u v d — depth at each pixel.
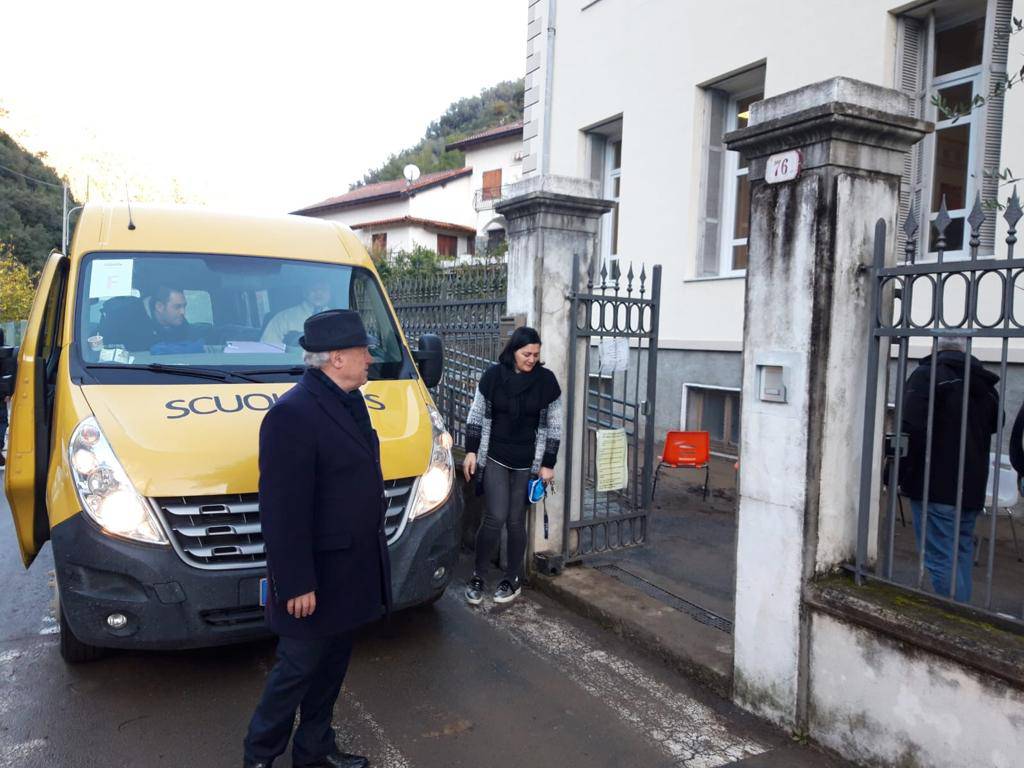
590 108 11.60
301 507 2.68
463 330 6.66
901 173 3.31
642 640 4.25
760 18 8.90
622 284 10.84
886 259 3.28
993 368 6.43
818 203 3.13
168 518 3.42
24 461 4.09
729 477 8.46
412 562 3.90
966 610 2.83
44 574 5.46
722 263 10.13
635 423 5.75
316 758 3.05
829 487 3.23
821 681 3.19
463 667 4.03
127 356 4.16
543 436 4.84
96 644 3.45
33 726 3.39
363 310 4.99
